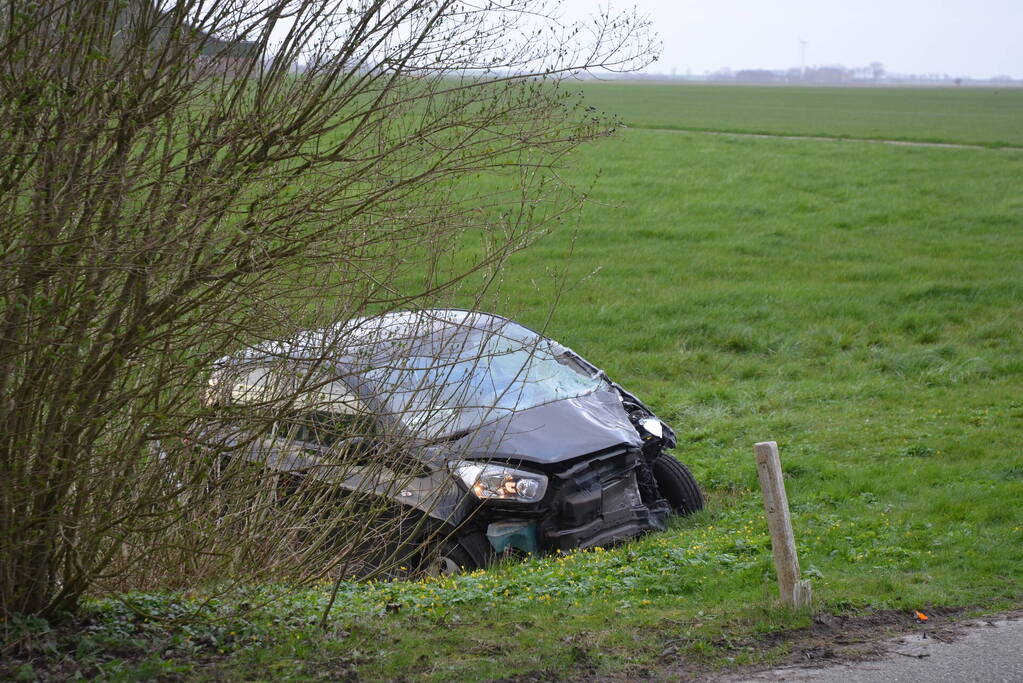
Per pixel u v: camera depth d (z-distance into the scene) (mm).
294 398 5199
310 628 5492
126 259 4516
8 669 4691
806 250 23688
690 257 23031
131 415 4922
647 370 14281
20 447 4707
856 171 34312
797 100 113500
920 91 173750
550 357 8539
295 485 6246
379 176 4816
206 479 5234
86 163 4512
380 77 4719
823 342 15617
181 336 4824
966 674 4695
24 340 4559
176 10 4496
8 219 4320
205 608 5594
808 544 6988
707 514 8109
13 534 4863
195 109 4605
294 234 4680
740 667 4879
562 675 4836
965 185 31125
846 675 4730
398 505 6707
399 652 5168
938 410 11305
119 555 5711
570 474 6957
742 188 31344
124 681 4637
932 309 17359
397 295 5410
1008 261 21312
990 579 6031
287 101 4613
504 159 5051
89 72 4445
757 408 12070
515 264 22062
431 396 6484
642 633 5355
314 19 4621
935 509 7645
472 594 5996
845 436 10461
